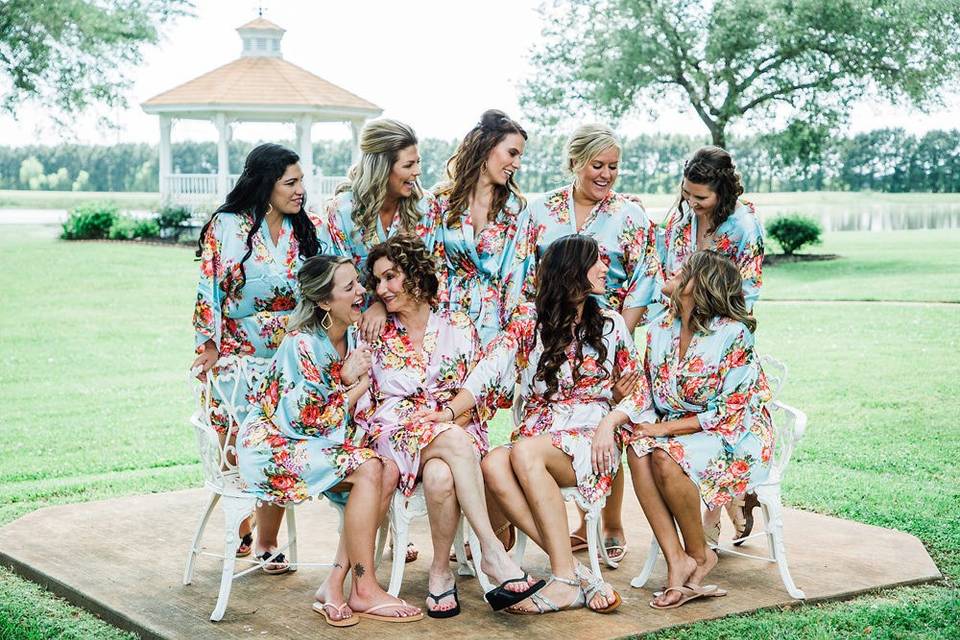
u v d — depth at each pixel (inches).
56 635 146.7
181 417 327.3
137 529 190.2
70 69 717.9
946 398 320.2
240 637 139.9
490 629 142.0
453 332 160.9
